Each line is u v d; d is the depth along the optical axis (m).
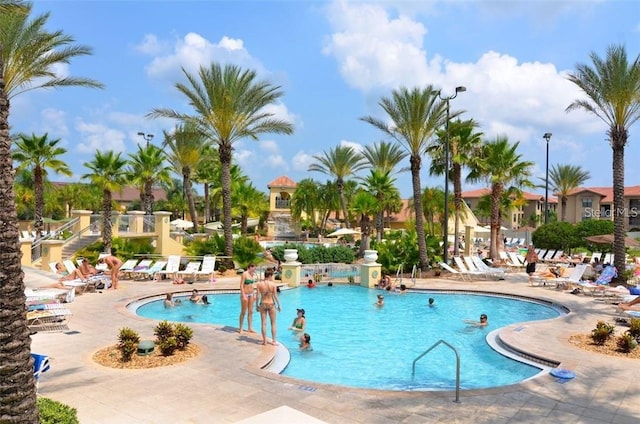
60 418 4.90
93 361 9.30
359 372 10.26
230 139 25.14
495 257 32.88
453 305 18.55
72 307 14.96
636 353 10.20
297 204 54.03
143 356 9.62
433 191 46.47
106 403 7.21
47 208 53.09
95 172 25.41
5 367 4.35
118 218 28.31
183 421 6.60
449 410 7.10
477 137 32.66
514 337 11.80
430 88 24.83
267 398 7.50
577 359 9.82
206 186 50.84
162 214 29.05
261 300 10.95
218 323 14.95
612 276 19.97
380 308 17.94
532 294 19.41
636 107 21.12
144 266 22.36
